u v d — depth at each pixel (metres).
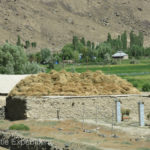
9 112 113.62
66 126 93.19
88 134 80.81
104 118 107.31
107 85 117.31
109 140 73.00
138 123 94.31
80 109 105.94
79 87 112.94
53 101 104.44
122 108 109.25
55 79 117.38
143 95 113.75
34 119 103.06
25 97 105.75
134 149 64.25
